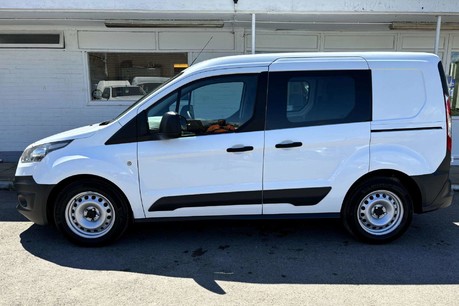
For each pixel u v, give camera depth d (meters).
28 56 8.28
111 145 3.95
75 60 8.34
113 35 8.27
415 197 4.24
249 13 6.20
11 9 6.05
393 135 4.02
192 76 3.99
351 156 4.00
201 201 4.00
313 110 4.00
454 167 8.02
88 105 8.54
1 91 8.40
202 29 8.23
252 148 3.93
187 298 3.12
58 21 7.52
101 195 4.02
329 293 3.20
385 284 3.35
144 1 6.10
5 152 8.56
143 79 8.55
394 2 6.13
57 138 4.11
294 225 4.78
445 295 3.17
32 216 4.07
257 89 3.97
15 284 3.34
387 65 4.04
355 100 4.02
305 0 6.09
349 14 6.35
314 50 8.42
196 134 3.95
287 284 3.36
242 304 3.04
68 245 4.15
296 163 3.98
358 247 4.12
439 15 6.32
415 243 4.23
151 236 4.42
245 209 4.06
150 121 3.97
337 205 4.12
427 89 4.06
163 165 3.94
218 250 4.05
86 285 3.32
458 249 4.08
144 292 3.21
